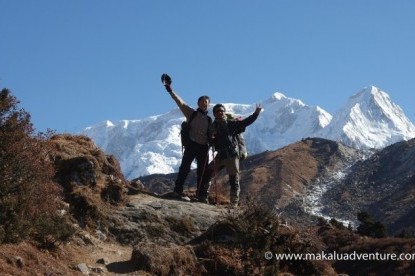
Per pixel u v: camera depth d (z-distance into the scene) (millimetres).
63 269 9453
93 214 11789
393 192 177375
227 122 14039
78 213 11711
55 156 12492
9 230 9250
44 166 10828
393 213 154125
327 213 166000
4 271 8391
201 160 14227
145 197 13445
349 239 31609
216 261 10742
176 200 13688
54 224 10094
